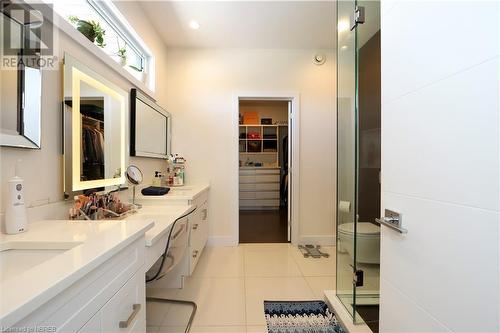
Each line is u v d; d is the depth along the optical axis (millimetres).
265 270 2318
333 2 2133
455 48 631
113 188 1645
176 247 1395
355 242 1632
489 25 546
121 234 829
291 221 3109
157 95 2604
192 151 2998
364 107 2549
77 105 1280
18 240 793
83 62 1374
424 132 743
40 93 1039
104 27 1753
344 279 1750
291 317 1613
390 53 917
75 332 566
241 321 1563
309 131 3068
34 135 1010
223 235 3029
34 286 469
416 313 783
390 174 923
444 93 666
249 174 5477
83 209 1188
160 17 2336
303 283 2074
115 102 1693
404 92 836
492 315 541
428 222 729
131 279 865
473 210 584
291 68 3027
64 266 559
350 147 1780
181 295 1862
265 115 5777
